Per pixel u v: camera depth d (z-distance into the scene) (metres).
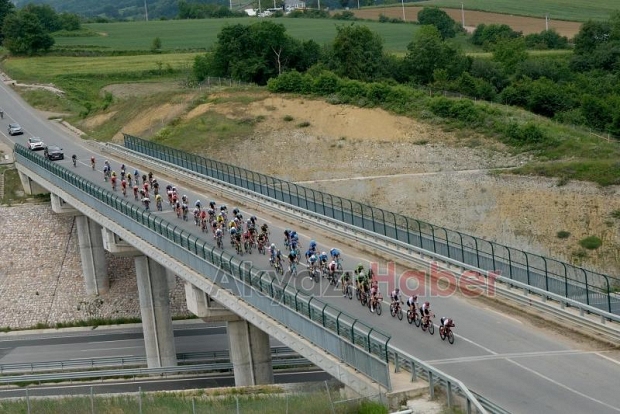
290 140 123.50
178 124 132.62
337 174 113.56
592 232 90.94
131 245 75.94
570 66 161.38
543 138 111.56
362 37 151.88
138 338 89.25
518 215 96.31
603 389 38.34
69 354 85.94
